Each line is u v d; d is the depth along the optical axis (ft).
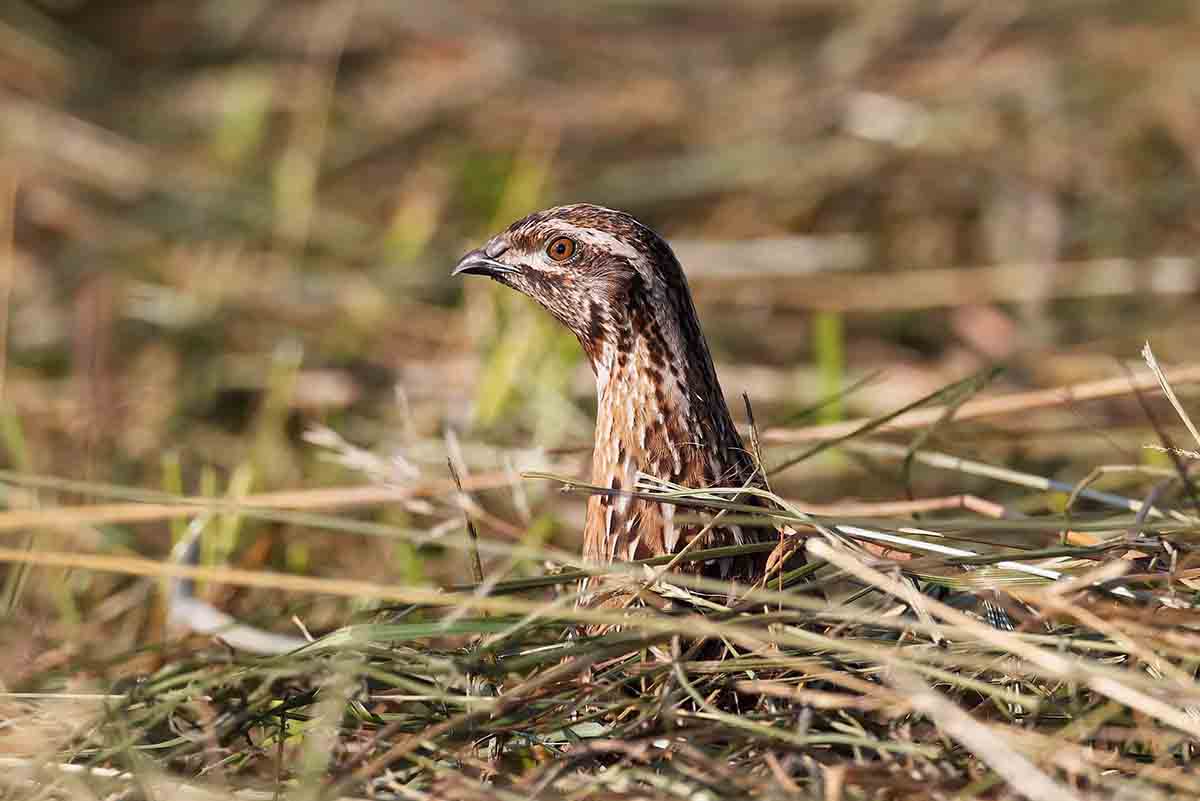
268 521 34.37
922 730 23.12
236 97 58.44
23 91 59.11
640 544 26.81
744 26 66.54
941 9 63.87
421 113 59.93
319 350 45.34
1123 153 54.03
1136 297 47.24
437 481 33.17
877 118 56.13
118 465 40.24
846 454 35.37
